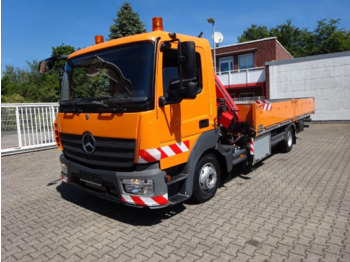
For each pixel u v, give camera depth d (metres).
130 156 3.38
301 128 9.14
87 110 3.82
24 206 4.69
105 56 3.77
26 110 9.47
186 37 3.94
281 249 3.08
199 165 4.25
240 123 5.48
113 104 3.45
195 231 3.56
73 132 4.07
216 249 3.12
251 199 4.55
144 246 3.25
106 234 3.58
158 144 3.38
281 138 7.46
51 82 28.41
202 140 4.13
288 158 7.34
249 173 6.05
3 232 3.75
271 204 4.32
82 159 3.97
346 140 9.70
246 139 5.55
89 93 3.89
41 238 3.55
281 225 3.63
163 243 3.30
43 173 6.87
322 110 15.36
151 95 3.29
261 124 5.79
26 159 8.54
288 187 5.07
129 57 3.53
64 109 4.26
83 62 4.07
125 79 3.49
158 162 3.47
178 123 3.70
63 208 4.53
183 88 3.32
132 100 3.32
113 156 3.54
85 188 4.03
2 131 9.08
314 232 3.42
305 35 39.44
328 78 15.02
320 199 4.46
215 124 4.46
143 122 3.24
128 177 3.39
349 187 4.96
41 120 9.97
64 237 3.55
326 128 13.24
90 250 3.21
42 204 4.75
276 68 16.44
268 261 2.87
